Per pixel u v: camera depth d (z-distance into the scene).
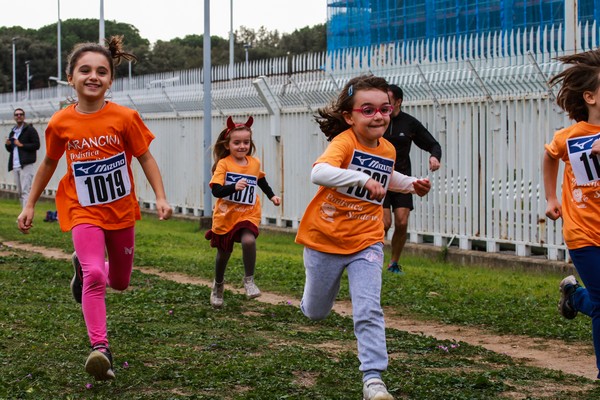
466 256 15.89
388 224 13.74
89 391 6.46
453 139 16.42
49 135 7.02
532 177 14.96
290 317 10.01
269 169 21.27
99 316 6.69
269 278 13.32
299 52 86.69
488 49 16.28
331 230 6.16
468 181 16.14
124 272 7.34
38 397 6.24
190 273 14.02
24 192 23.59
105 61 6.94
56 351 7.75
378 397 5.68
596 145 6.39
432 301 11.16
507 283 12.93
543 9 24.56
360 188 6.12
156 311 10.01
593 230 6.48
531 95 14.88
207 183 22.20
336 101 6.35
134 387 6.58
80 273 7.46
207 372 6.94
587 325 9.52
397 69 18.34
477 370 7.44
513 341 8.98
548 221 14.70
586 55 6.64
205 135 22.20
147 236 20.03
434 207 16.89
